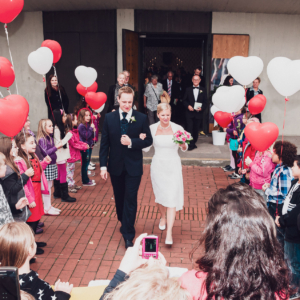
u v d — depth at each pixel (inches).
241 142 187.6
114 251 154.3
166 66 488.7
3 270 42.4
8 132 116.7
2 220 107.6
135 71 360.5
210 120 374.3
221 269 45.0
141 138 146.2
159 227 174.1
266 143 132.5
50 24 360.8
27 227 70.7
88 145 217.5
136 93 358.9
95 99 207.0
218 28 355.3
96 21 353.7
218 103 170.2
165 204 152.7
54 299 72.7
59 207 203.5
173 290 39.4
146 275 40.9
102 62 361.4
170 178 152.8
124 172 153.4
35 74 377.1
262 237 45.4
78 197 219.6
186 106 312.3
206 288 45.6
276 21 353.1
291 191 114.0
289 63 135.2
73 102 373.7
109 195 223.8
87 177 240.1
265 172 150.9
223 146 330.0
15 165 127.1
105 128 151.0
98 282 88.8
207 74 364.2
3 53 374.6
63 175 207.3
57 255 150.8
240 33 356.5
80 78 209.8
